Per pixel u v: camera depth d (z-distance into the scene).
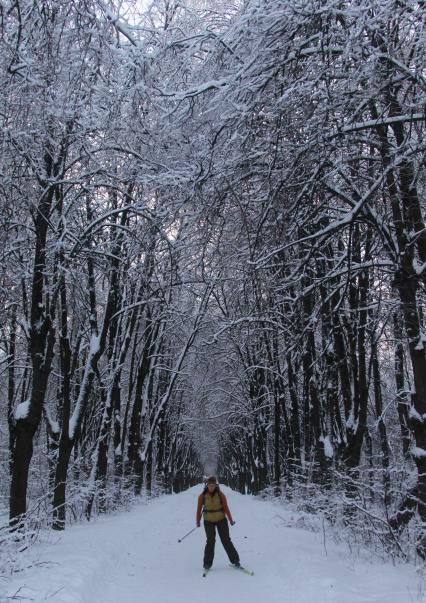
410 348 8.88
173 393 40.88
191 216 8.91
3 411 26.95
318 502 13.26
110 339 20.14
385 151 8.27
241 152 7.99
